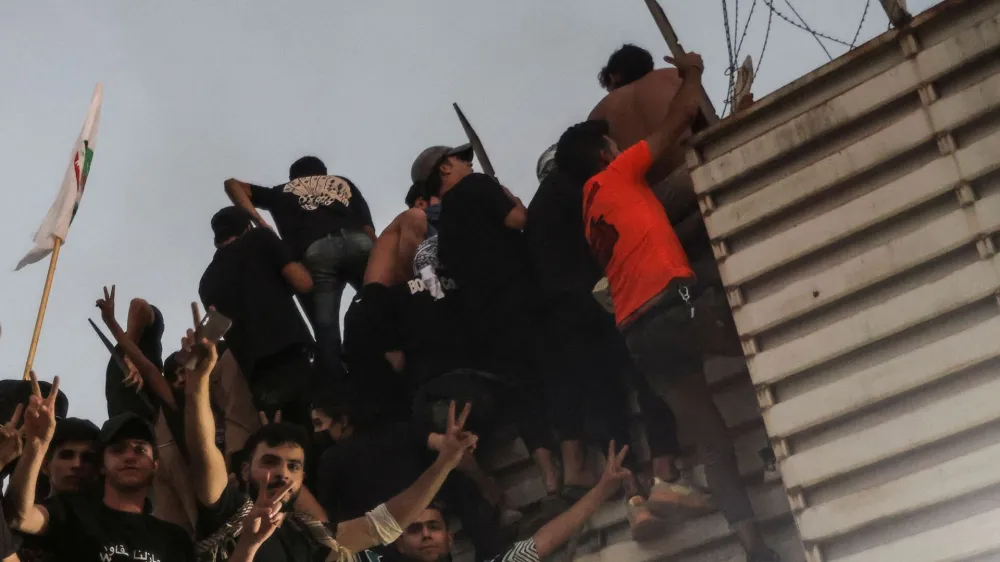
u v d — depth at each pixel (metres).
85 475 6.80
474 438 7.04
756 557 7.18
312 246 9.62
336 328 9.62
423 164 9.06
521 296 8.36
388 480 7.94
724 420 7.57
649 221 7.57
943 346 6.71
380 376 8.71
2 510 6.05
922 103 7.09
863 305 7.02
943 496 6.53
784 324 7.18
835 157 7.23
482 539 8.07
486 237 8.52
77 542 6.29
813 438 6.95
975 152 6.89
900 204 7.01
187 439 6.38
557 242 8.22
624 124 8.51
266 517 6.07
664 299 7.46
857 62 7.29
